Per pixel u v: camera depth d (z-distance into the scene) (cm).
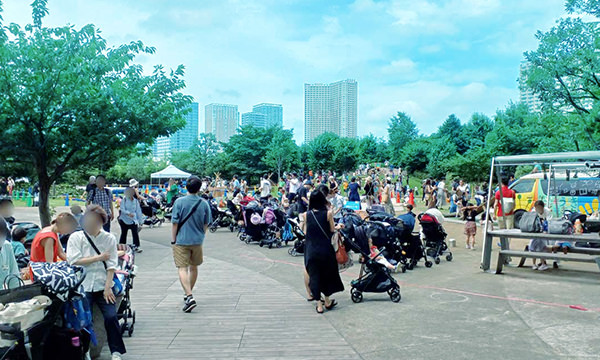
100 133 1146
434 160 6041
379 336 574
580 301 732
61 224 498
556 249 973
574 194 1436
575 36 1778
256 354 517
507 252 941
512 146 4250
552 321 629
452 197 2353
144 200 1883
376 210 1094
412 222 995
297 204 1351
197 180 700
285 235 1344
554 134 2091
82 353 435
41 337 405
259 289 835
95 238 480
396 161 7662
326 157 7250
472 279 905
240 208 1502
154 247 1341
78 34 1177
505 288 827
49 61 1102
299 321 640
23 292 401
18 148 1108
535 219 932
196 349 533
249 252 1259
